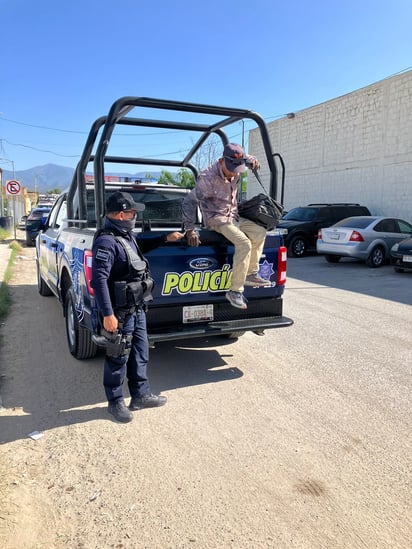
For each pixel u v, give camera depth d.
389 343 5.77
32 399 4.06
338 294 9.01
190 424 3.64
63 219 6.24
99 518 2.56
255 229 4.41
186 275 4.29
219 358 5.17
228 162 4.00
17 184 19.69
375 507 2.68
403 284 10.27
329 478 2.96
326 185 20.94
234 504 2.69
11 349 5.38
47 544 2.37
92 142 4.63
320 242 13.94
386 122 17.48
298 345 5.66
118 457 3.16
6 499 2.69
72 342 5.05
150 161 6.05
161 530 2.47
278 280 4.76
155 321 4.25
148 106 4.10
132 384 3.85
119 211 3.43
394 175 17.33
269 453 3.24
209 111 4.37
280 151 23.98
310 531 2.48
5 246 17.09
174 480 2.91
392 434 3.52
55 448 3.27
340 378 4.62
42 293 8.30
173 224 6.54
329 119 20.42
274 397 4.16
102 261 3.33
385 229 13.49
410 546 2.39
